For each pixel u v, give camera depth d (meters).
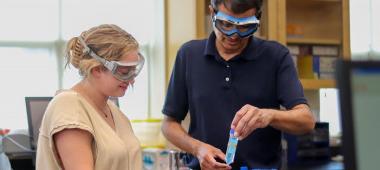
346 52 3.29
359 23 3.75
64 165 1.43
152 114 3.50
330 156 3.01
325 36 3.31
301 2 3.25
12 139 2.50
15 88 3.27
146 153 2.90
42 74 3.34
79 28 3.42
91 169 1.42
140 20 3.55
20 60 3.30
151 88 3.54
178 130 1.95
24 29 3.32
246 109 1.63
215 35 1.92
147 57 3.56
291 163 2.85
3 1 3.28
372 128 0.78
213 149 1.75
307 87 3.17
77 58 1.54
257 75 1.87
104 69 1.53
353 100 0.77
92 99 1.59
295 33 3.23
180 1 3.07
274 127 1.80
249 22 1.72
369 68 0.79
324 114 3.23
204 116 1.88
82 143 1.44
